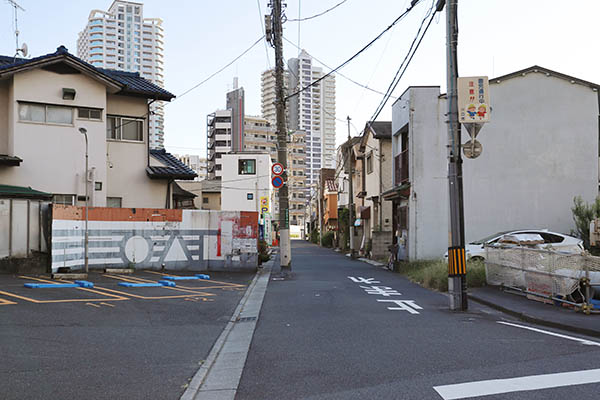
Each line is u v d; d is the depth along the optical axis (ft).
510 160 65.67
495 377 17.74
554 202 65.16
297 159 341.00
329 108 410.93
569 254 32.76
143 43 555.28
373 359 20.71
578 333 26.68
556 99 65.87
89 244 54.90
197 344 24.22
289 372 19.20
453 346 22.98
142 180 75.10
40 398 15.61
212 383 18.12
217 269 62.54
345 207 149.79
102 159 68.23
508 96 66.03
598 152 65.51
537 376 17.78
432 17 40.86
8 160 60.95
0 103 64.34
